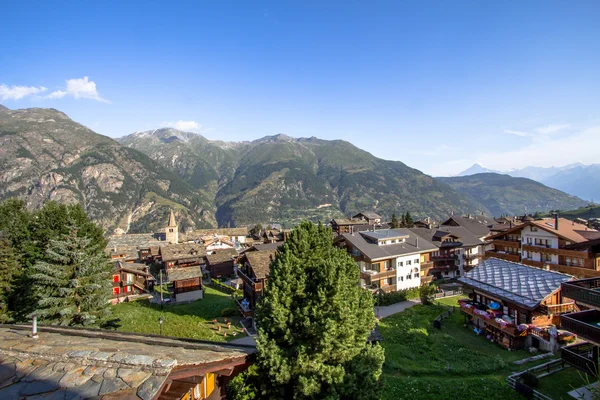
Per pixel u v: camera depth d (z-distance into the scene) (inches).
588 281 850.8
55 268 1170.6
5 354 324.8
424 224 3878.0
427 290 1737.2
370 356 663.8
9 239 1360.7
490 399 812.0
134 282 2108.8
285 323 664.4
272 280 736.3
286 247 805.2
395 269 1974.7
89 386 270.5
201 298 1989.4
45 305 1146.7
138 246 3371.1
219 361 374.3
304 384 576.4
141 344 425.7
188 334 1376.7
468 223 3038.9
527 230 1953.7
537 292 1152.8
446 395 831.7
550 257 1793.8
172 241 4298.7
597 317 834.8
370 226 3302.2
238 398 610.2
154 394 263.0
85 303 1214.3
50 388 267.1
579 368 796.6
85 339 421.4
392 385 871.7
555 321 1147.9
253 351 615.5
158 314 1649.9
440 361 1041.5
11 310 1278.3
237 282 2281.0
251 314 1457.9
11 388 267.7
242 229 5177.2
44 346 341.4
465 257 2466.8
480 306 1342.3
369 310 721.0
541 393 799.1
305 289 724.0
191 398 432.5
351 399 607.8
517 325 1131.9
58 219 1507.1
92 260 1250.0
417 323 1412.4
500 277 1336.1
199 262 2787.9
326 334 604.4
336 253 851.4
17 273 1304.1
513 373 946.1
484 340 1234.0
